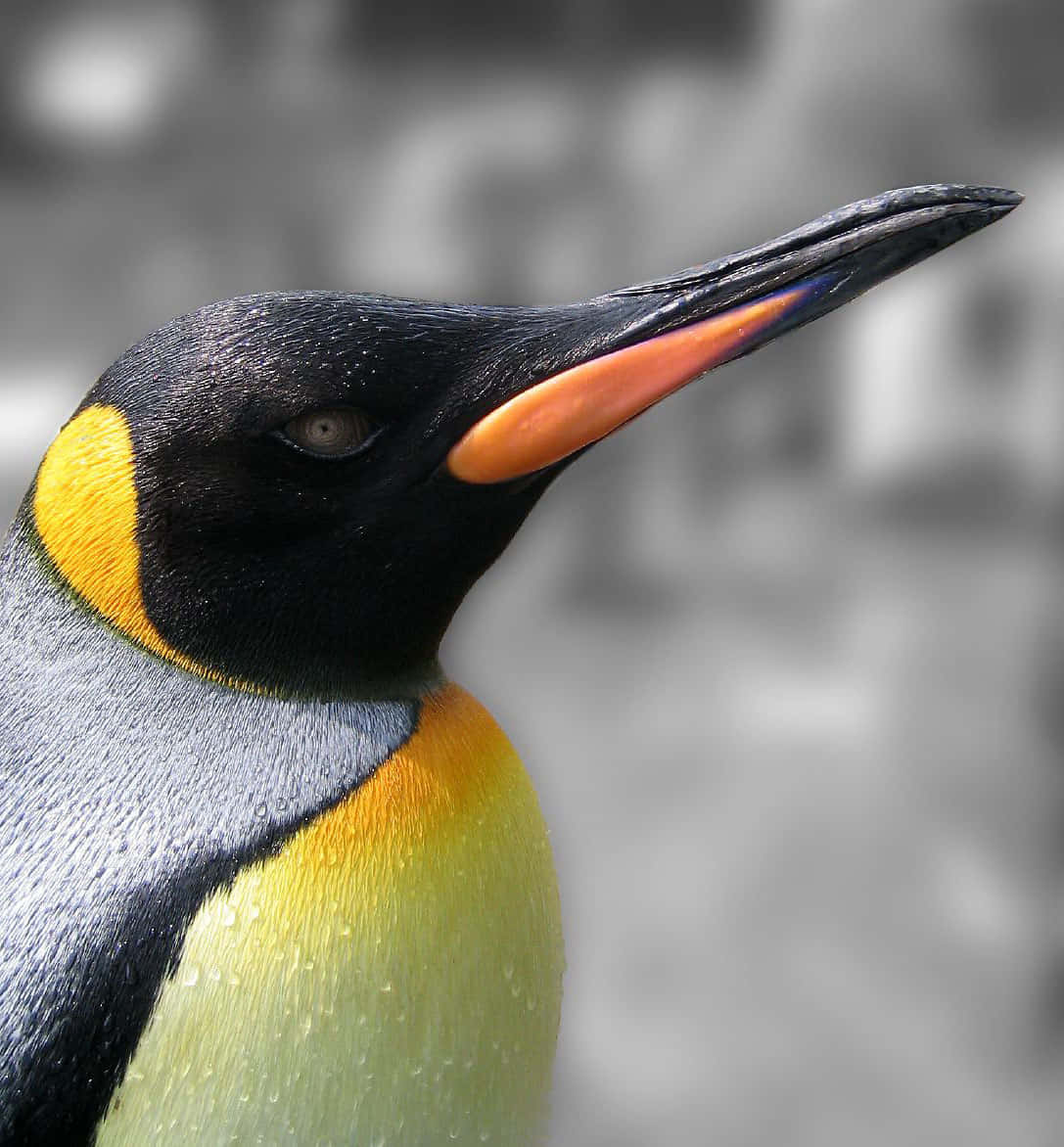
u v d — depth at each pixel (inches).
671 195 325.1
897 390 299.9
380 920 101.0
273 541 101.0
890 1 309.7
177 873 100.6
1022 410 290.8
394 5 347.6
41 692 101.3
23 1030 100.1
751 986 196.4
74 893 100.5
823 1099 181.8
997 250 297.1
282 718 101.4
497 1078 101.8
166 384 100.9
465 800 102.0
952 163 312.5
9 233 342.3
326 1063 100.6
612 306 102.0
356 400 100.9
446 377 101.3
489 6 345.4
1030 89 308.7
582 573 309.7
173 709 101.2
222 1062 100.3
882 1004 193.3
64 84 347.3
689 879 214.7
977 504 293.9
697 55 341.1
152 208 344.2
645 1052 187.3
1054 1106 181.0
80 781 100.9
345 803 101.2
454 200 331.6
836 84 314.8
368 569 101.4
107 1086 100.1
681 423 317.7
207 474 100.8
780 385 314.5
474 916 101.6
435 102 348.2
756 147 321.7
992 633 261.6
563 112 339.6
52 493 101.5
